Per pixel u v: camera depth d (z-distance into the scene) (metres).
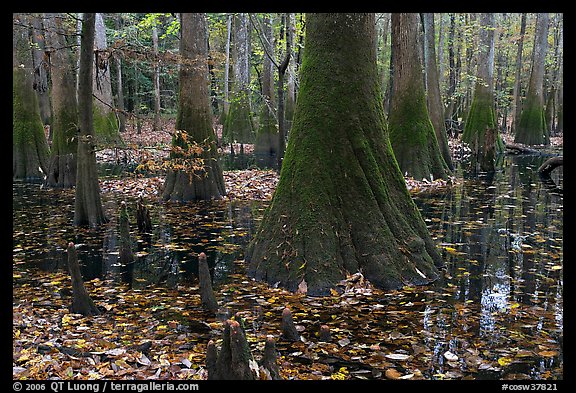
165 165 9.35
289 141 6.14
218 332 4.54
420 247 5.95
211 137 11.52
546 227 8.72
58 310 5.12
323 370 3.78
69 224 9.09
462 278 5.96
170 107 38.97
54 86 13.17
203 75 11.24
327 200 5.70
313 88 6.00
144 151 9.22
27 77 15.14
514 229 8.58
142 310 5.11
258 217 9.62
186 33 11.05
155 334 4.50
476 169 16.53
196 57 10.71
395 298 5.27
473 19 30.53
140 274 6.33
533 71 24.58
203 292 5.11
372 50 6.18
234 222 9.20
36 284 5.98
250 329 4.55
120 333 4.52
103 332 4.54
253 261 6.05
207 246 7.57
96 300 5.42
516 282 5.84
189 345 4.26
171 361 3.92
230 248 7.43
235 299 5.31
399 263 5.68
